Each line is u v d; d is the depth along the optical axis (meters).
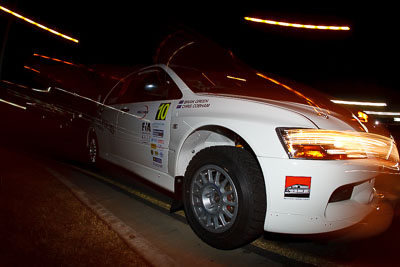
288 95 3.42
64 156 6.21
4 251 2.22
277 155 2.26
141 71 4.11
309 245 2.63
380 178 4.81
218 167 2.47
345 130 2.46
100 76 5.74
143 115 3.55
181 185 3.00
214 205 2.55
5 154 5.68
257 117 2.48
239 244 2.38
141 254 2.31
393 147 2.80
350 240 2.72
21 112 12.75
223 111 2.70
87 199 3.45
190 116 2.90
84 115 6.14
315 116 2.53
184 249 2.51
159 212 3.27
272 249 2.55
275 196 2.25
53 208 3.06
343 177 2.26
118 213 3.18
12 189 3.54
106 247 2.37
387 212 3.37
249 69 4.83
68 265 2.10
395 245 2.63
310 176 2.21
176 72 3.50
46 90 10.54
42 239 2.43
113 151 4.29
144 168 3.54
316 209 2.23
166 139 3.14
